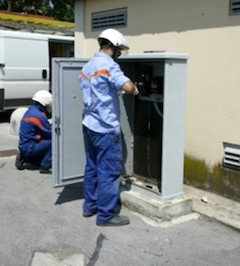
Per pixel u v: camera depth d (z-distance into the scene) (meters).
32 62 9.96
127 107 4.49
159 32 5.21
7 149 6.98
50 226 3.90
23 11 24.08
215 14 4.50
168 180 4.05
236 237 3.75
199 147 4.83
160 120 4.23
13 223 3.95
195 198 4.59
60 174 4.26
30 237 3.67
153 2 5.24
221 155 4.61
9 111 10.12
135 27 5.57
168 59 3.80
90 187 4.07
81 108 4.30
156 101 4.22
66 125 4.23
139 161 4.54
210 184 4.76
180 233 3.80
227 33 4.39
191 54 4.81
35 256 3.36
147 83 4.23
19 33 9.64
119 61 4.21
